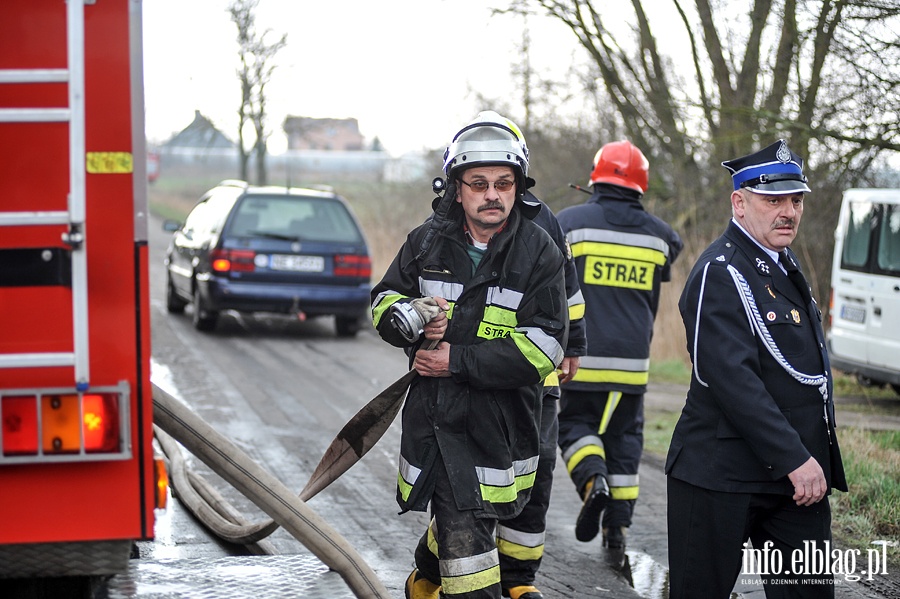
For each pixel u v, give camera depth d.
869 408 11.68
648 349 6.42
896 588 5.65
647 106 17.41
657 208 17.48
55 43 3.05
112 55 3.10
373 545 6.20
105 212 3.11
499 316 4.16
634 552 6.30
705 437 4.23
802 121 13.05
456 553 4.04
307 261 14.38
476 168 4.11
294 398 10.46
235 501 7.13
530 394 4.25
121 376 3.14
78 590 3.95
